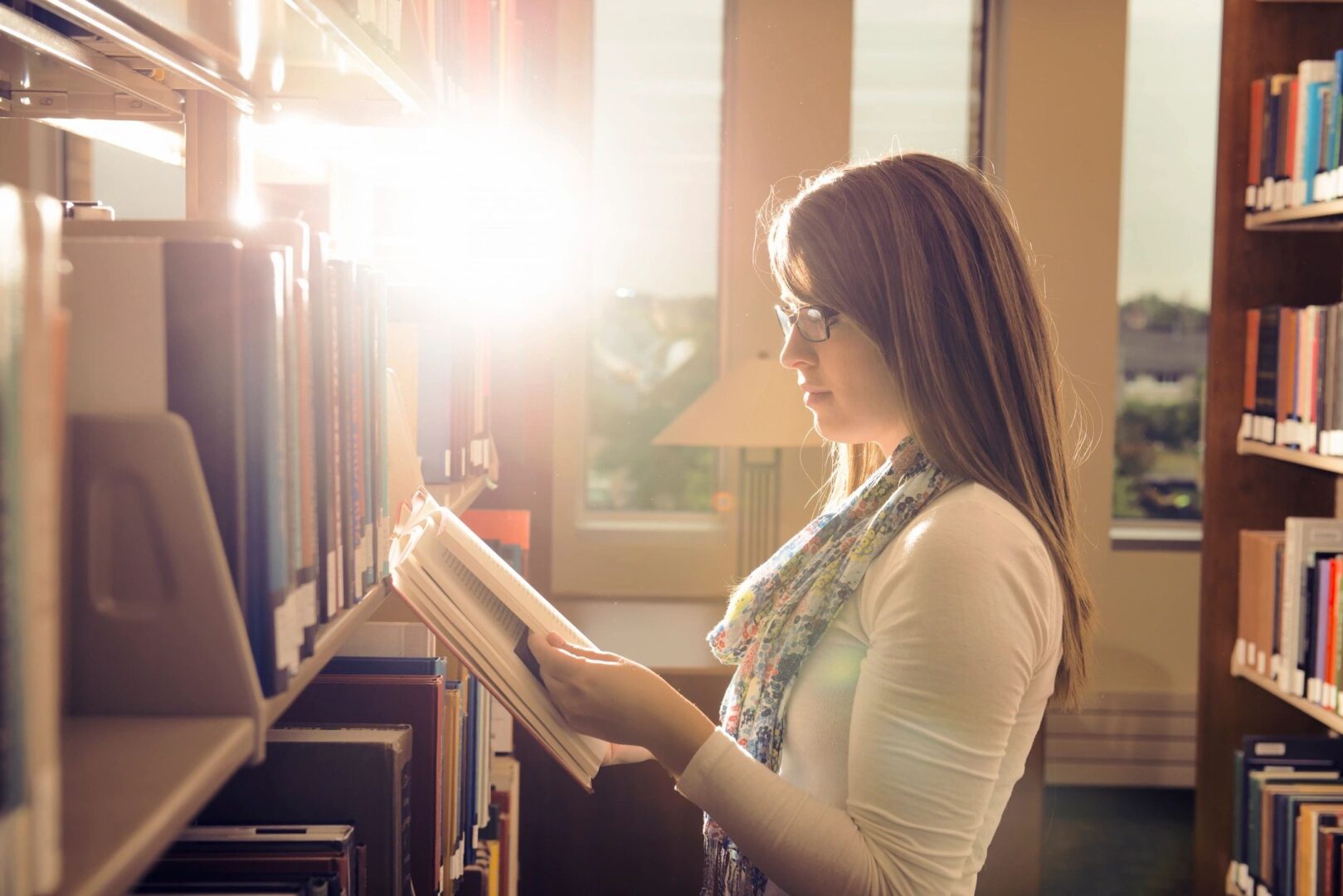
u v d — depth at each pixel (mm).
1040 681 1032
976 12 4004
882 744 940
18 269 389
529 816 2365
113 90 1137
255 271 624
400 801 972
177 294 602
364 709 1093
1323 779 2619
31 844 392
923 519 1001
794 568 1221
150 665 595
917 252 1048
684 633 3047
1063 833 3512
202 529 583
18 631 387
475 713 1447
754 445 3174
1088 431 3895
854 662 1063
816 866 934
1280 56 2773
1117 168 3855
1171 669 3941
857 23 4004
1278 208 2650
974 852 1041
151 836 452
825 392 1137
